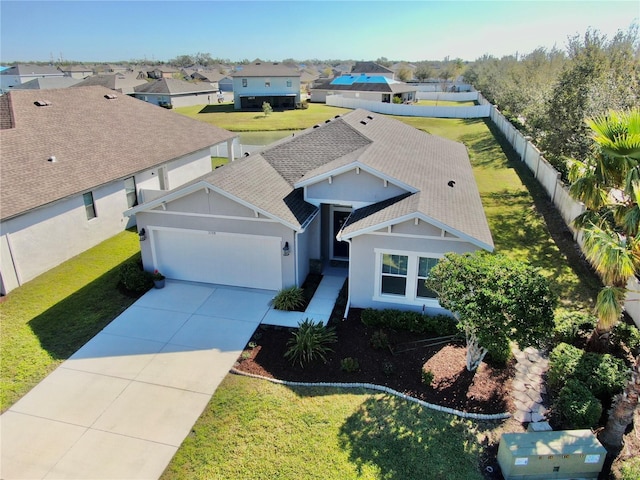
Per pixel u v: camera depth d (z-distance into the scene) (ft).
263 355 39.37
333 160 58.90
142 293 50.26
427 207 43.62
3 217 48.08
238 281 51.70
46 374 37.04
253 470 27.96
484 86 242.17
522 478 26.81
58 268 56.29
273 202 49.39
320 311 46.26
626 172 31.68
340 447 29.60
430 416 32.17
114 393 34.86
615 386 31.68
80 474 27.91
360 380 36.06
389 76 331.16
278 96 227.61
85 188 59.57
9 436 30.81
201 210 49.08
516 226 65.92
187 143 87.92
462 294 32.22
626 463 27.20
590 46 79.25
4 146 59.67
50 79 274.57
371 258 44.62
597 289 48.39
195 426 31.55
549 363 35.94
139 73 410.93
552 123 77.15
